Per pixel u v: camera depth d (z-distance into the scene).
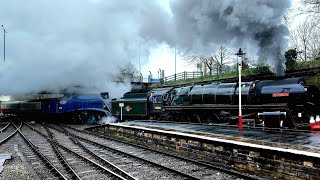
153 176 9.69
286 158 8.83
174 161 11.89
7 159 11.87
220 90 18.23
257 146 9.66
